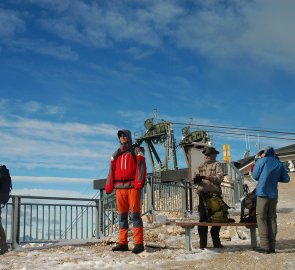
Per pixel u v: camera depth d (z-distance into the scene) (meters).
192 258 7.82
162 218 13.80
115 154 8.72
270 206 8.16
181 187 15.62
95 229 11.07
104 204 11.42
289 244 9.39
